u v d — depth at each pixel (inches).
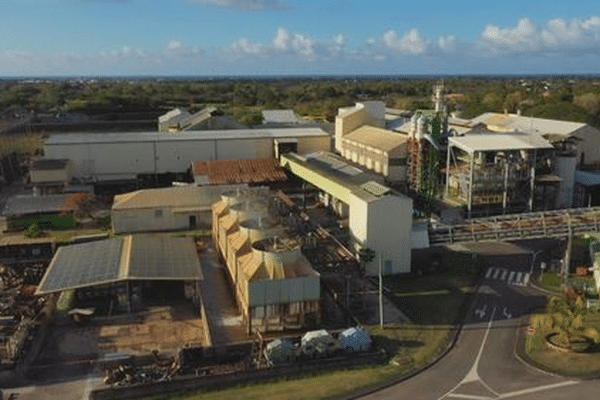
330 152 4200.3
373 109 4448.8
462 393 1485.0
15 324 1907.0
